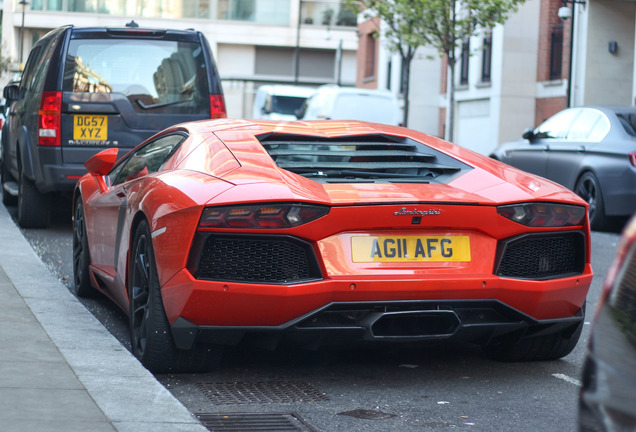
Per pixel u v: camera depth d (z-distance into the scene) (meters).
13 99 11.70
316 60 64.12
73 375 4.47
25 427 3.65
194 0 61.28
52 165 10.01
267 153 5.24
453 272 4.77
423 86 36.97
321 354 5.62
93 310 6.80
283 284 4.57
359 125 6.18
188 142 5.58
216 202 4.56
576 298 5.07
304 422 4.30
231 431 4.12
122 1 58.50
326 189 4.83
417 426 4.28
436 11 24.73
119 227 5.85
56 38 10.27
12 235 9.23
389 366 5.40
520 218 4.86
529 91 29.75
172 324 4.72
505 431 4.24
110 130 10.12
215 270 4.60
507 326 4.92
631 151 12.52
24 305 5.97
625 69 25.52
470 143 32.78
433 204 4.71
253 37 62.47
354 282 4.59
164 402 4.14
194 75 10.41
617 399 2.34
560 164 13.86
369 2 26.11
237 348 5.68
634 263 2.41
